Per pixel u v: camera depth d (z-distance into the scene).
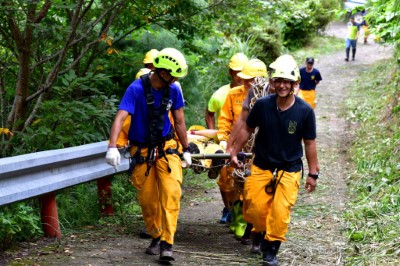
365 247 7.51
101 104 9.45
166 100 6.61
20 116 9.12
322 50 31.00
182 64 6.49
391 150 11.55
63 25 9.84
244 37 22.73
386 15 11.19
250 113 6.67
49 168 7.06
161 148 6.68
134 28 11.10
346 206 9.71
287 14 12.32
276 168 6.56
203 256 7.20
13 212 7.21
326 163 12.97
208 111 8.78
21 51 9.00
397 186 9.59
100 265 6.52
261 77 7.45
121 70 11.29
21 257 6.71
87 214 8.54
